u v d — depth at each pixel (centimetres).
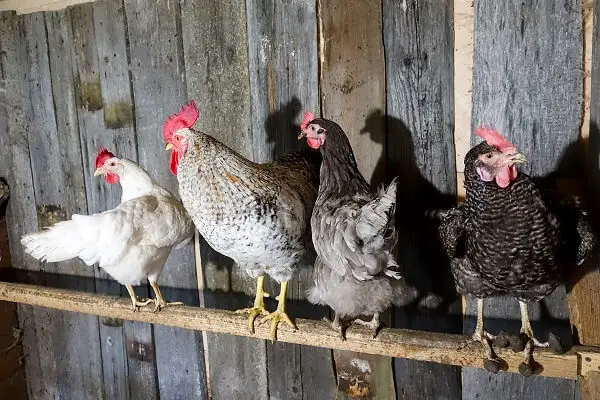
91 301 181
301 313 188
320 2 166
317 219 138
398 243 166
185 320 167
